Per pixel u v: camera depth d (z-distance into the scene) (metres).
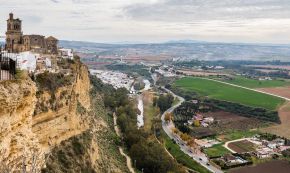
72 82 101.19
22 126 40.75
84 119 111.06
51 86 89.06
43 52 141.50
